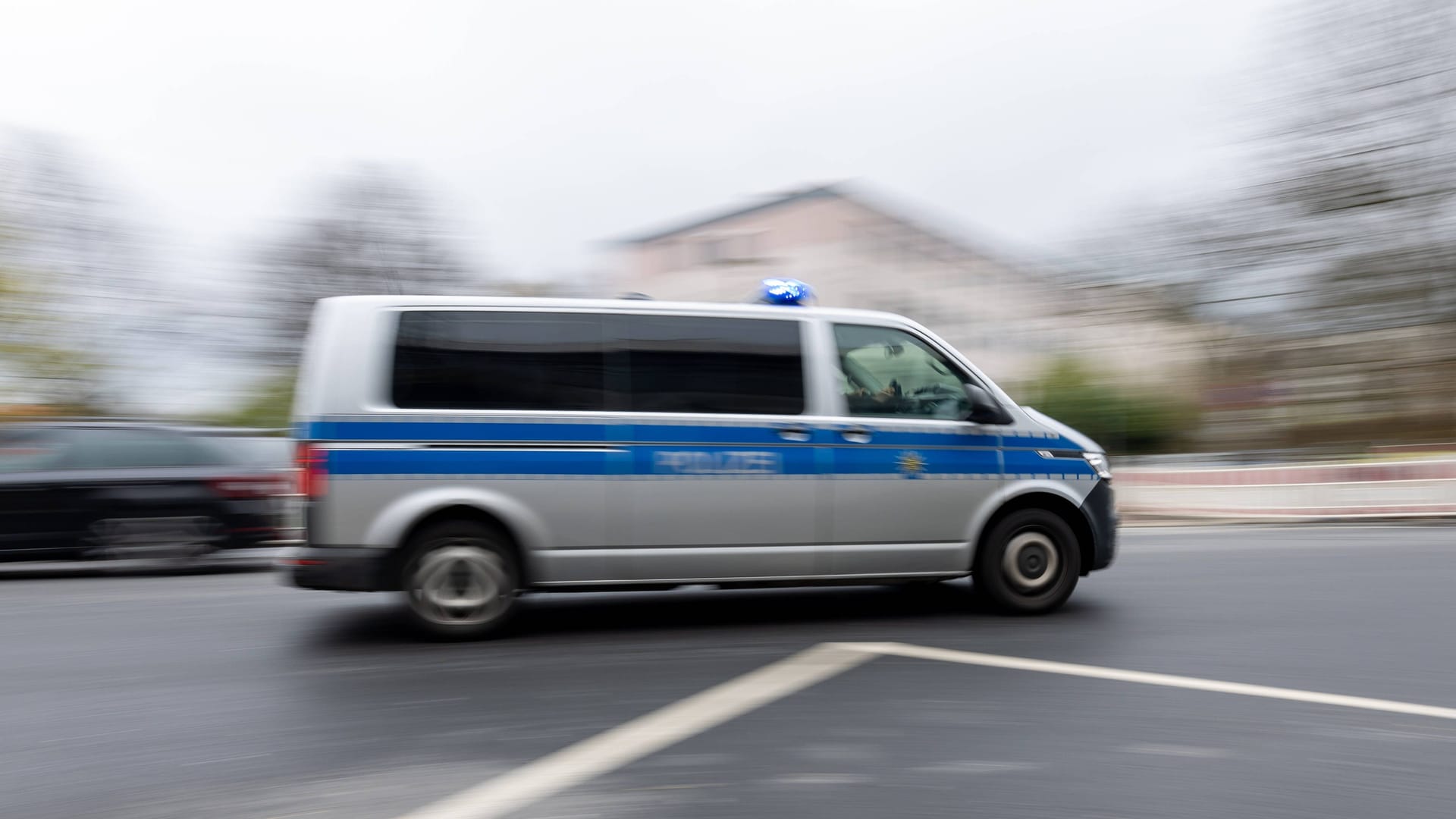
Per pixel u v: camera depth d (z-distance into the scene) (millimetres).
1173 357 23484
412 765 3906
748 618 6594
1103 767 3865
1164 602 7125
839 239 43719
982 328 32750
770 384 6211
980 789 3646
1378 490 15094
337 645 5918
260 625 6551
